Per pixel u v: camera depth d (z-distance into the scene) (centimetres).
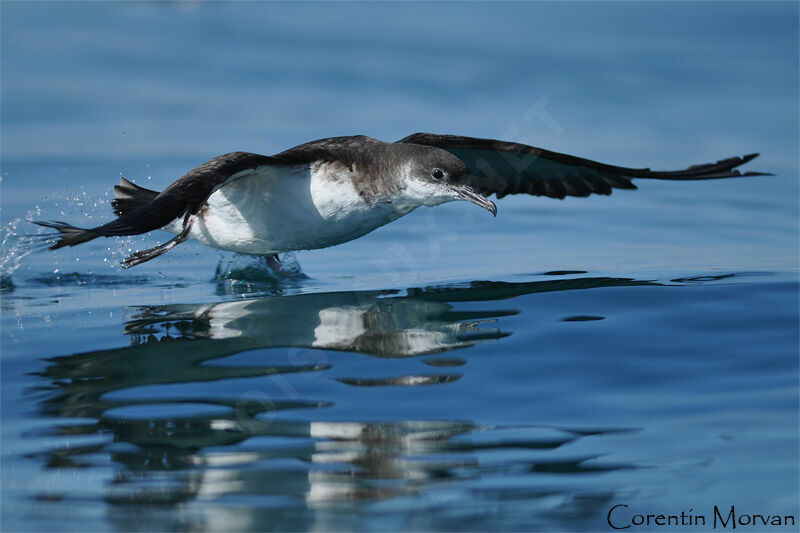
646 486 732
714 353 987
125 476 749
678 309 1127
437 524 688
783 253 1441
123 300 1251
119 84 2358
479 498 718
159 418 841
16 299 1256
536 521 693
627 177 1402
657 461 768
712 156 1978
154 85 2364
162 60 2550
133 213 1000
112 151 1923
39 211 1623
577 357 980
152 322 1130
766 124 2188
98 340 1059
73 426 830
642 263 1406
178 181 1048
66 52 2575
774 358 969
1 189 1719
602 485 734
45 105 2189
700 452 782
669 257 1444
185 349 1021
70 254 1475
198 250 1512
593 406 866
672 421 835
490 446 793
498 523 689
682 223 1659
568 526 688
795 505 703
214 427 825
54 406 871
